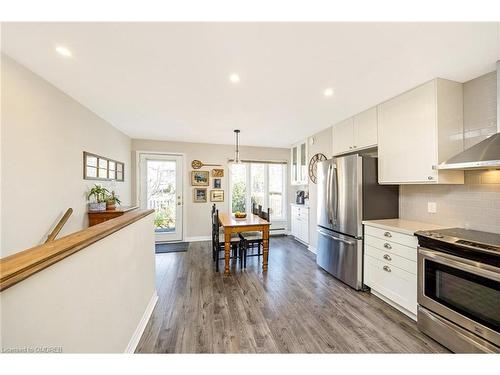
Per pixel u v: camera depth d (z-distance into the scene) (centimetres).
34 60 167
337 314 208
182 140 470
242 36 139
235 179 526
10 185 163
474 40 142
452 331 157
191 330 185
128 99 244
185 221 484
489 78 185
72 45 148
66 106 228
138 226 179
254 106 266
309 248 420
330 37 140
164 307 221
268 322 196
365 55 160
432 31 133
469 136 199
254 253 404
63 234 222
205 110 279
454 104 200
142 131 392
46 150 200
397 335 178
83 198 261
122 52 157
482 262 142
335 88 215
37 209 189
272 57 163
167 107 269
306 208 431
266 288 262
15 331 65
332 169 292
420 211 244
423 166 204
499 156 144
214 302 230
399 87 212
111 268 130
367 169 259
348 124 307
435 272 171
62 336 86
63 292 87
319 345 167
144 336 177
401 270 207
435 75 190
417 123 210
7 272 62
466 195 201
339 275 281
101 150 310
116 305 136
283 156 549
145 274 198
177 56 162
